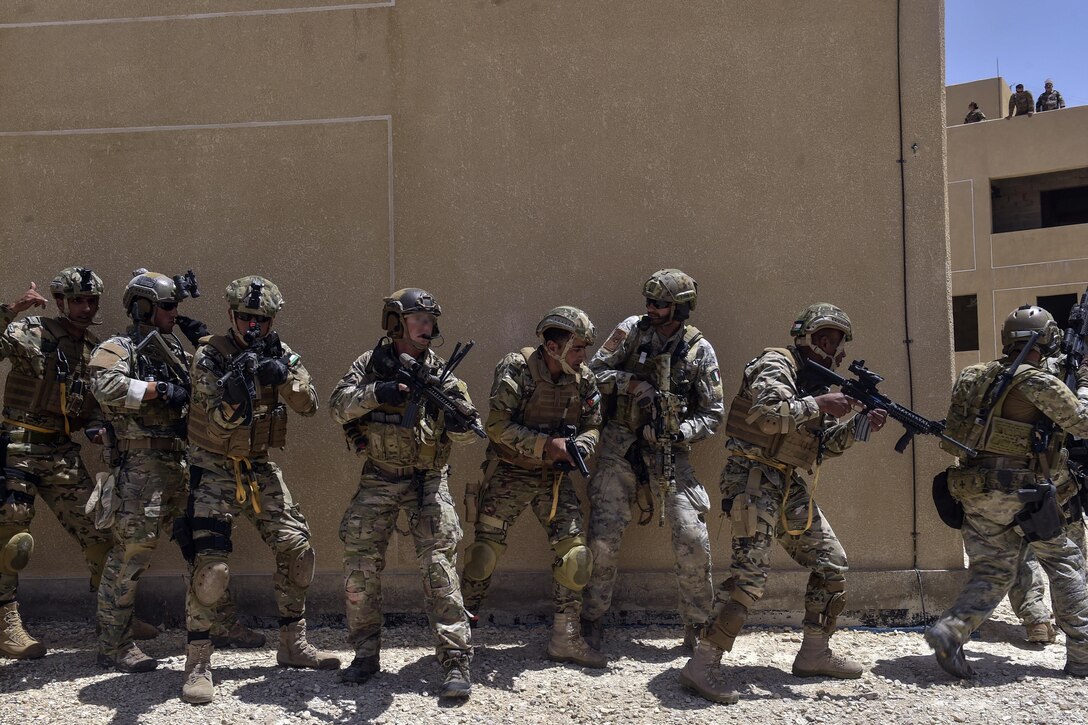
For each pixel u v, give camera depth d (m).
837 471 5.18
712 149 5.25
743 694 4.06
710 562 4.54
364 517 4.09
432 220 5.27
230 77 5.34
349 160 5.30
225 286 5.29
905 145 5.18
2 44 5.38
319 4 5.33
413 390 3.99
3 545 4.43
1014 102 19.59
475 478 5.21
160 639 4.93
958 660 4.18
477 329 5.25
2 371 5.31
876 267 5.17
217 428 4.02
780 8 5.25
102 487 4.23
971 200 19.67
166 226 5.31
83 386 4.67
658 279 4.49
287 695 3.97
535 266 5.26
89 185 5.33
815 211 5.21
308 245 5.28
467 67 5.30
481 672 4.32
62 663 4.43
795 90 5.24
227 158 5.32
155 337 4.32
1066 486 4.75
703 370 4.58
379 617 4.19
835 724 3.71
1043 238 18.95
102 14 5.36
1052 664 4.45
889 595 5.09
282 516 4.30
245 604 5.16
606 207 5.26
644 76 5.28
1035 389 4.14
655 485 4.55
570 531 4.43
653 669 4.41
